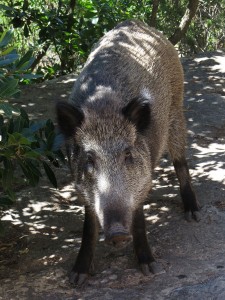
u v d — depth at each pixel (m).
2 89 2.85
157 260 3.13
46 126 3.18
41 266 3.17
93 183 2.88
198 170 3.83
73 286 3.03
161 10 7.96
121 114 2.96
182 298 2.86
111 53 3.31
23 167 3.09
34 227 3.45
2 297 2.97
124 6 6.65
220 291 2.87
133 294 2.94
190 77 5.06
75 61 6.28
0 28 5.09
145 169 2.96
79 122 2.96
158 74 3.33
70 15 5.59
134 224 3.06
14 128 3.04
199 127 4.31
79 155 2.96
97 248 3.27
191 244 3.23
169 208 3.53
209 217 3.41
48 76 5.97
